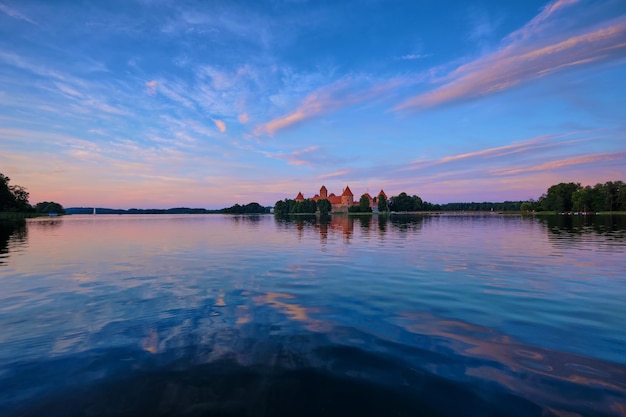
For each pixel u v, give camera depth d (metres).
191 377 5.14
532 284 11.41
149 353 6.00
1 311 8.54
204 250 22.14
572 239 27.53
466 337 6.71
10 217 109.81
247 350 6.12
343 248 22.83
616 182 123.94
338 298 9.77
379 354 5.94
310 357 5.82
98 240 30.19
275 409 4.35
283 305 9.07
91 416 4.21
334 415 4.23
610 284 11.33
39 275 13.44
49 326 7.42
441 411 4.30
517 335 6.79
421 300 9.48
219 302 9.40
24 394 4.69
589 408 4.31
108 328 7.29
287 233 39.75
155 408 4.38
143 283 11.92
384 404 4.45
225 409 4.35
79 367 5.46
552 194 136.62
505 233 35.75
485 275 12.99
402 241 27.64
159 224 72.38
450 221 77.94
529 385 4.87
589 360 5.66
